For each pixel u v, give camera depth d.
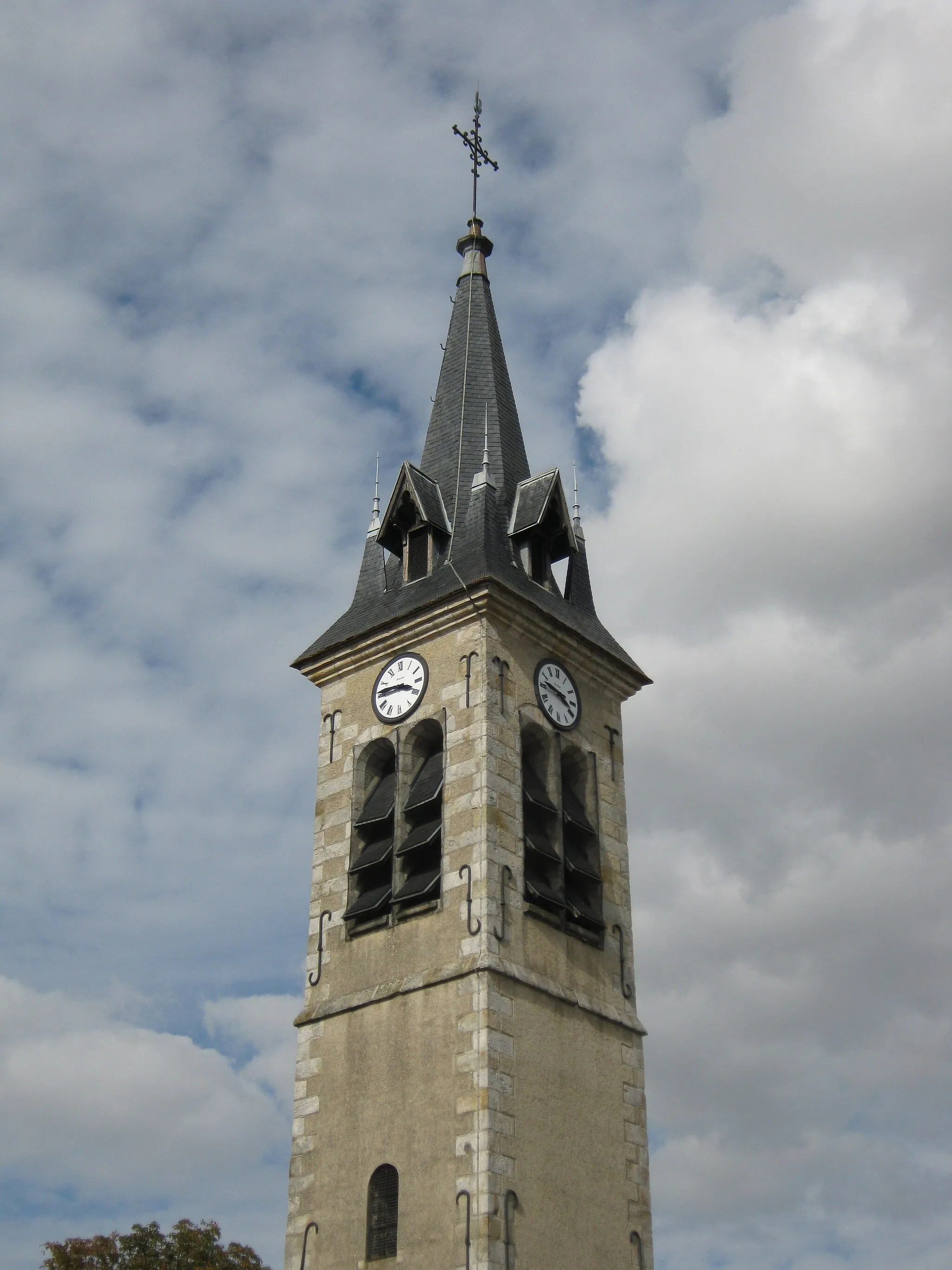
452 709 38.38
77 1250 43.62
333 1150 35.03
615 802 40.66
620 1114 36.06
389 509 43.31
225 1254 44.78
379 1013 35.81
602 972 37.62
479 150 52.69
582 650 41.19
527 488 43.50
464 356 47.56
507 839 36.56
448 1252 31.83
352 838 38.88
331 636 42.12
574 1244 33.16
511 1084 33.50
